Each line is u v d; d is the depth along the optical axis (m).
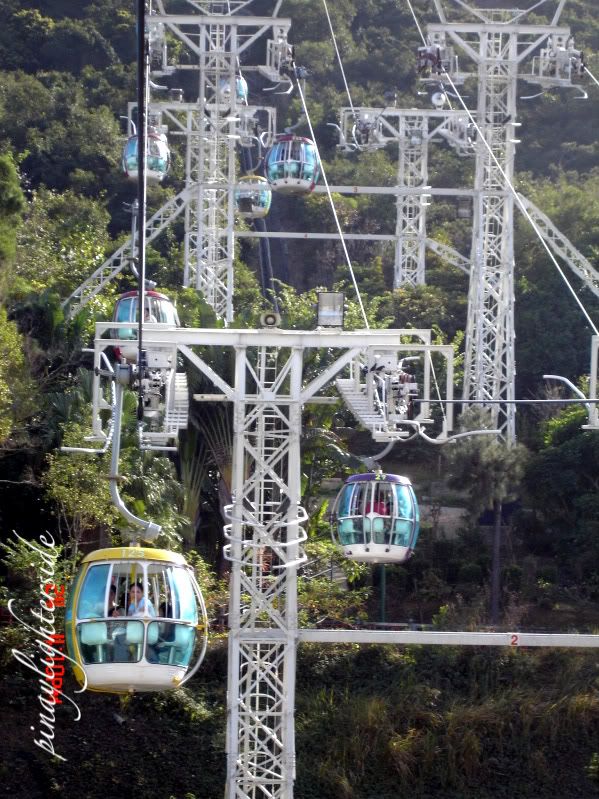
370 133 178.62
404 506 100.12
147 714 117.19
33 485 125.44
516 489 148.75
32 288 161.25
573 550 140.88
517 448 137.62
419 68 150.75
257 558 95.12
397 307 193.12
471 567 137.62
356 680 121.81
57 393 127.00
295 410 88.69
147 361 82.50
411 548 100.81
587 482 147.12
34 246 187.50
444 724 118.94
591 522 139.38
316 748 116.12
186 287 161.00
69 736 115.12
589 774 116.88
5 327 123.44
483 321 148.12
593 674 123.75
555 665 124.81
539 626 128.25
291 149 152.88
